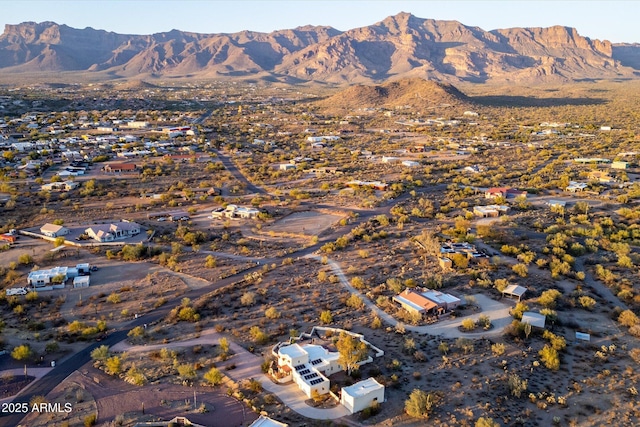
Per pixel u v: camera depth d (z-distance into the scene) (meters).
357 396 58.81
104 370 68.75
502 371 66.62
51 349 73.19
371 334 76.81
